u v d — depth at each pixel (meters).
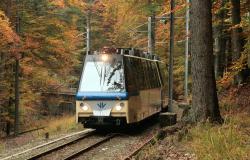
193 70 19.30
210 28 19.16
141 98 25.38
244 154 12.71
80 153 17.31
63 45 42.91
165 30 51.81
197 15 19.11
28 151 18.91
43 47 40.66
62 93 59.12
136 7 42.41
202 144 14.34
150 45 46.16
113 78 23.30
